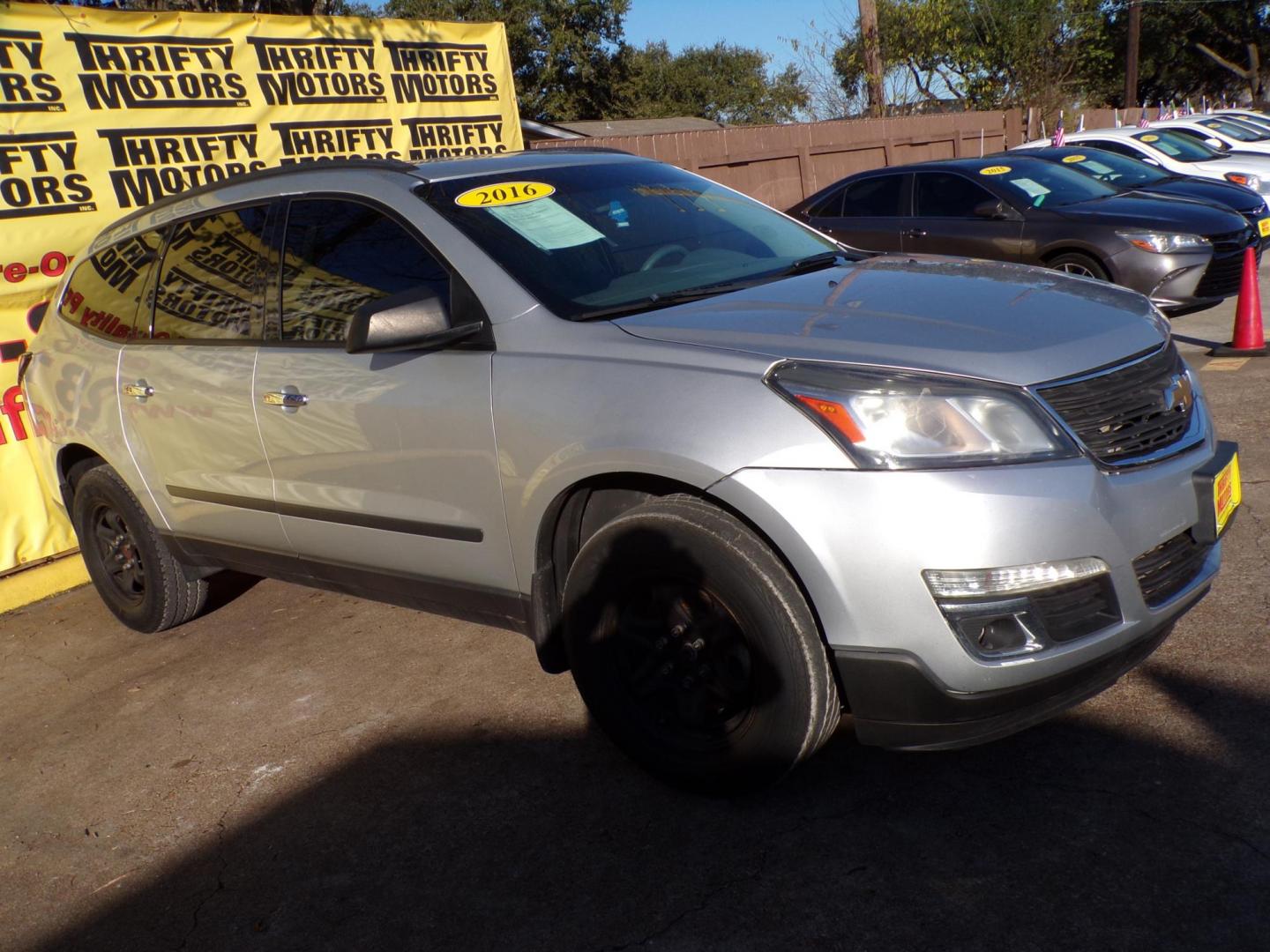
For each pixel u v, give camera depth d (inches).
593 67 1577.3
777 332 113.9
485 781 130.1
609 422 113.3
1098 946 92.0
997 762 120.0
